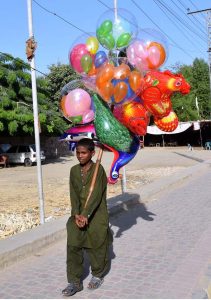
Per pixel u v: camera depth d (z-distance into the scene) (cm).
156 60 561
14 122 2636
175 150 4006
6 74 2744
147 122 596
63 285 509
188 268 556
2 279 534
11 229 801
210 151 3688
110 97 547
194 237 713
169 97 594
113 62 573
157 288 491
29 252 629
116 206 947
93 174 473
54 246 684
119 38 560
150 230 780
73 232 473
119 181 1599
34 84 774
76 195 475
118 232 773
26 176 2075
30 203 1163
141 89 562
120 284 505
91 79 584
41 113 2809
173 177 1541
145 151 3925
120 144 584
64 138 620
